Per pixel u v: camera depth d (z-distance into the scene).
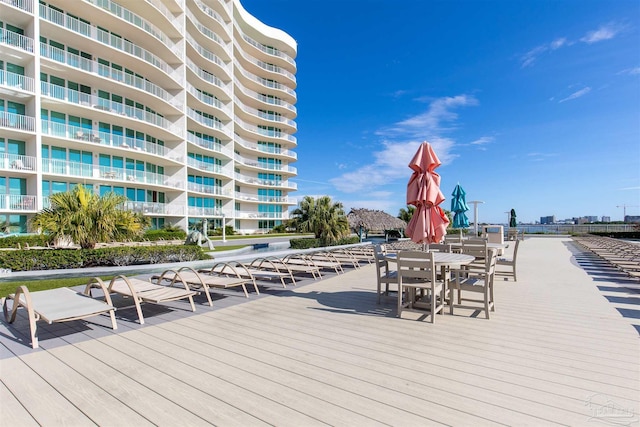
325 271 9.49
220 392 2.68
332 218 20.23
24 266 8.93
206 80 32.38
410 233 5.42
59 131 19.81
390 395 2.62
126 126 23.80
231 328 4.34
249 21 43.81
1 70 16.62
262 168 46.19
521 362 3.22
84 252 9.88
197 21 30.81
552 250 16.14
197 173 33.81
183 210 27.80
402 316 4.88
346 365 3.18
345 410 2.41
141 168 25.62
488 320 4.64
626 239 28.75
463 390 2.69
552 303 5.59
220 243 24.08
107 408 2.46
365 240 27.97
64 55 19.31
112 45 22.05
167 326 4.44
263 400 2.55
